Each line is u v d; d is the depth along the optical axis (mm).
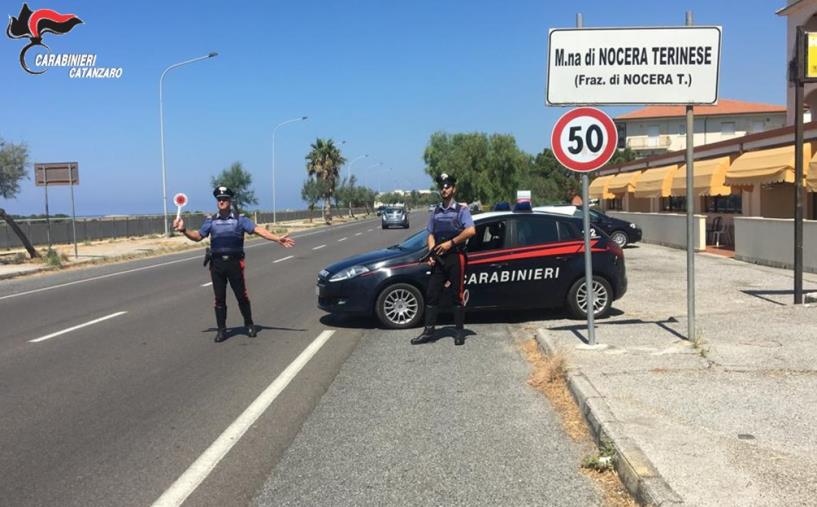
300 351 8234
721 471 3988
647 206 35469
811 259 14148
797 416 4969
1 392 6641
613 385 5797
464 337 8750
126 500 4141
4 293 15750
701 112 63500
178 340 9094
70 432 5406
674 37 7043
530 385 6512
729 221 23906
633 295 11898
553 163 66938
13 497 4215
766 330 7852
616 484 4191
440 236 8359
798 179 9836
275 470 4562
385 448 4934
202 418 5695
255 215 64375
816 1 26391
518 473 4422
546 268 9492
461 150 63219
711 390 5617
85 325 10547
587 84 7160
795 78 9750
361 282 9430
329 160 74625
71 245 34688
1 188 25672
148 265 22828
